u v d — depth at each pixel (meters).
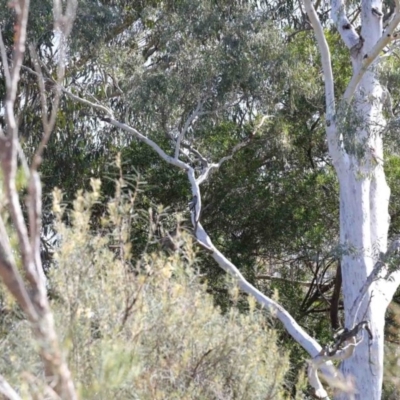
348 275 12.55
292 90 14.95
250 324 6.77
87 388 4.74
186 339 5.92
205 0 14.38
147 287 5.95
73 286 5.59
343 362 11.89
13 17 14.05
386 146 14.33
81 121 16.16
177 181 16.02
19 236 3.02
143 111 14.05
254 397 6.17
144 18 15.17
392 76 13.55
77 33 14.31
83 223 5.85
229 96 14.31
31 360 5.11
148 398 5.53
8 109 3.15
